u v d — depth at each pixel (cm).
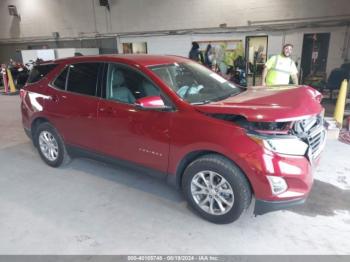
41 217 267
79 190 315
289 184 215
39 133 373
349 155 384
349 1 877
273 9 991
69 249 224
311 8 936
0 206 288
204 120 231
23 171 369
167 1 1177
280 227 243
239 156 216
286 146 212
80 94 318
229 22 1077
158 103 245
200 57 1048
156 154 265
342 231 236
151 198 295
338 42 925
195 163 242
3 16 1631
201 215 256
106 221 258
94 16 1370
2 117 684
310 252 214
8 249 226
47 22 1511
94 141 313
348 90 788
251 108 219
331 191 296
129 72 284
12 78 1111
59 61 348
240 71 971
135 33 1291
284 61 475
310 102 241
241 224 248
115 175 349
